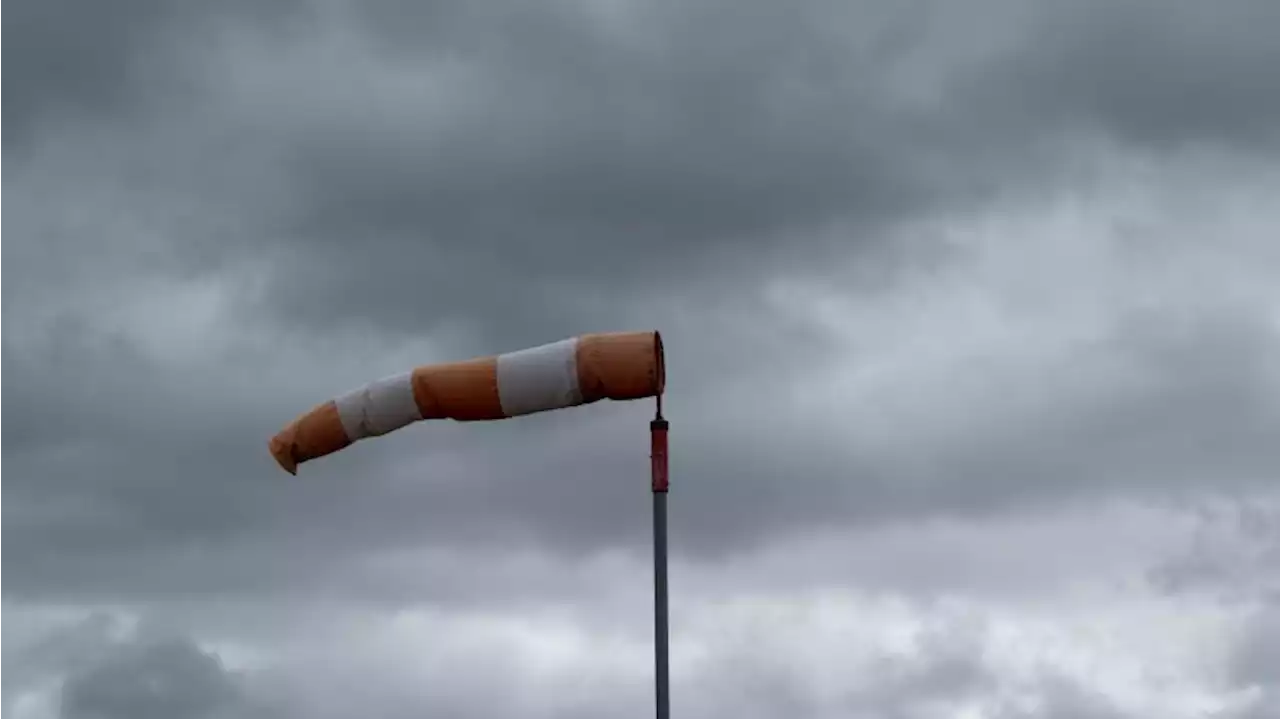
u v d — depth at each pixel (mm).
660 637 27484
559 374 28109
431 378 28906
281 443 30141
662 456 28031
